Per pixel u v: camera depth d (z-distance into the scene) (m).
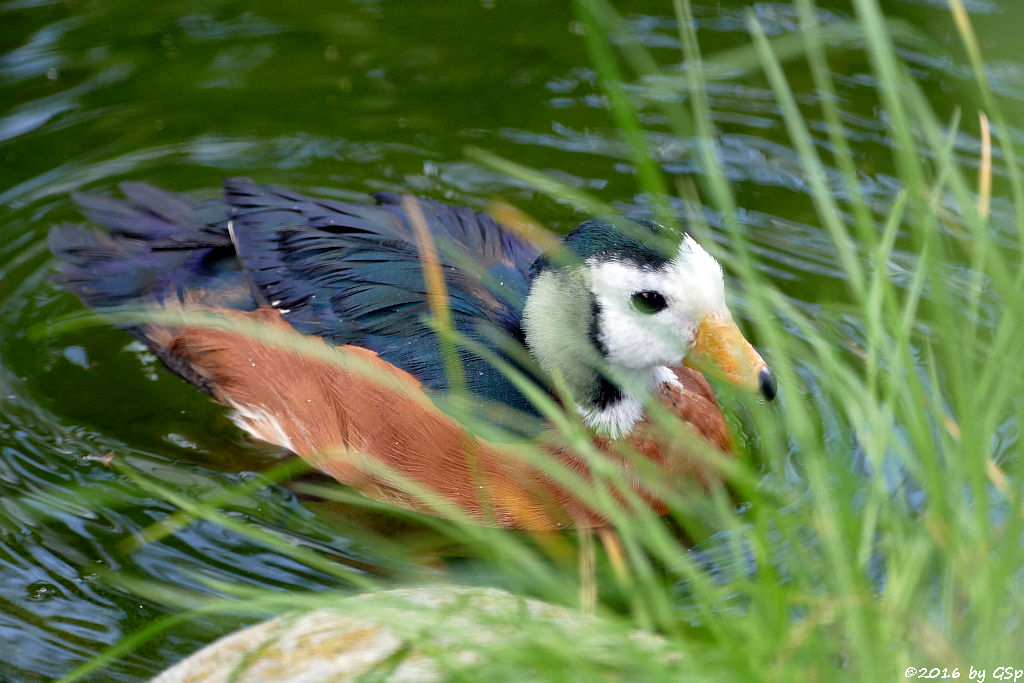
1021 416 6.52
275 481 8.98
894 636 5.86
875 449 6.83
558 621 6.46
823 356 7.73
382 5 13.92
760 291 6.90
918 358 9.51
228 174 11.73
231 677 6.55
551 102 12.62
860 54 13.05
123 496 8.69
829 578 6.39
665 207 6.72
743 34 13.20
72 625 7.59
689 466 8.70
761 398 8.55
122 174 11.66
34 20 13.40
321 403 8.98
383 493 8.85
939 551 6.52
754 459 9.05
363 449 8.84
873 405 6.88
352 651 6.57
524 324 8.77
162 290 9.74
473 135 12.22
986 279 10.05
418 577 8.05
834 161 11.80
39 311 10.39
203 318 8.64
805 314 10.17
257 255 9.32
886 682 5.55
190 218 10.10
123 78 12.73
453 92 12.74
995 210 10.76
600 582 7.91
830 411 9.30
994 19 12.90
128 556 8.16
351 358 7.94
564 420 7.43
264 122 12.30
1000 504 7.75
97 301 9.80
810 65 12.94
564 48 13.27
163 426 9.46
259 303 9.31
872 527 6.61
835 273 10.64
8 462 8.94
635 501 7.28
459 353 8.57
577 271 8.41
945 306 6.56
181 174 11.66
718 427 9.06
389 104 12.57
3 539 8.24
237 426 9.63
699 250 8.34
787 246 10.96
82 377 9.85
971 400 6.78
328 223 9.25
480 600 6.84
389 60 13.10
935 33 12.87
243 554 8.23
